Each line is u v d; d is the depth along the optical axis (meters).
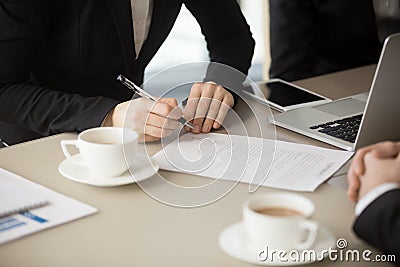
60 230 1.23
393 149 1.29
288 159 1.54
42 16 1.86
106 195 1.37
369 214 1.14
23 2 1.80
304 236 1.12
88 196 1.36
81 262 1.13
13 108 1.81
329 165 1.51
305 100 1.94
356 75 2.27
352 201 1.35
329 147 1.62
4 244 1.18
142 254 1.15
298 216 1.09
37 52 1.99
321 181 1.43
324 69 2.75
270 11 2.73
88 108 1.71
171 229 1.24
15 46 1.82
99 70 2.01
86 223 1.25
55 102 1.76
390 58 1.47
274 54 2.75
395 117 1.59
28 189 1.37
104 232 1.22
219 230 1.23
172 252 1.16
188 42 4.82
